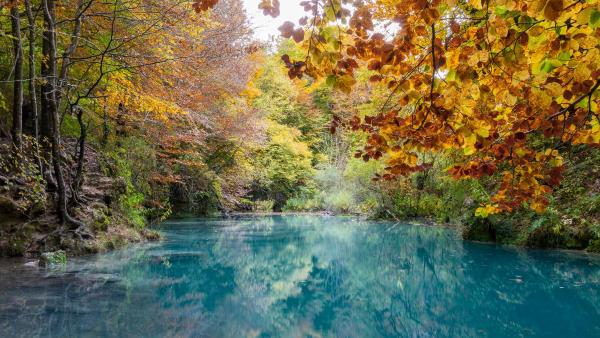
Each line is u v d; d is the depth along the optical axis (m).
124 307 4.08
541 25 1.69
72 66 8.21
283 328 4.00
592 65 1.86
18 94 6.29
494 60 1.86
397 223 14.55
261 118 16.31
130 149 10.30
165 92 9.47
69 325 3.47
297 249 9.12
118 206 8.64
